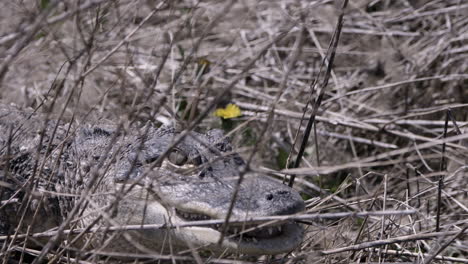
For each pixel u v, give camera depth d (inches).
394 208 350.9
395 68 476.4
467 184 384.2
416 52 482.6
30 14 298.5
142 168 312.3
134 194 301.7
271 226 283.4
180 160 315.0
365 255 321.4
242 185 295.9
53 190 339.9
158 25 414.6
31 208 335.6
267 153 438.0
